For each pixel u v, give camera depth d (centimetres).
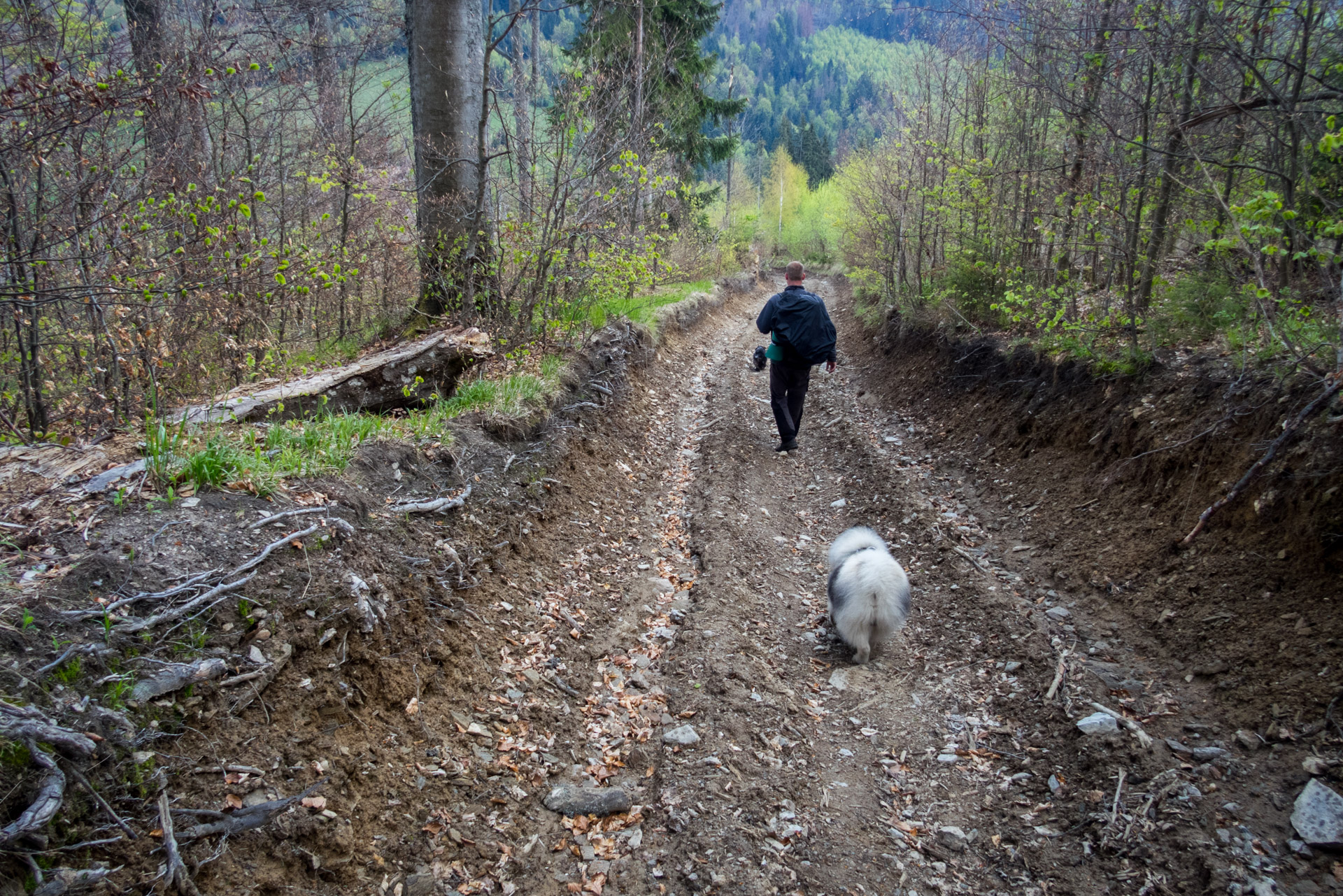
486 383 602
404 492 420
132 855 211
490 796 304
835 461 785
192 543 302
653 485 699
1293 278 514
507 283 771
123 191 517
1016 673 393
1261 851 264
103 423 410
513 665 382
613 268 843
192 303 494
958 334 966
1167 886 263
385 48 998
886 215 1429
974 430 756
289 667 285
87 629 247
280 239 635
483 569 423
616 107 800
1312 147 460
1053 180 828
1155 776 304
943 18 991
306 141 831
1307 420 384
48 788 202
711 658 411
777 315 776
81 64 527
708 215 2564
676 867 283
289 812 246
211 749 246
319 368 576
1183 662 362
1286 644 332
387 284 774
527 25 1844
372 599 329
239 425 426
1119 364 580
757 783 327
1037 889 274
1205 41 498
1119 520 484
